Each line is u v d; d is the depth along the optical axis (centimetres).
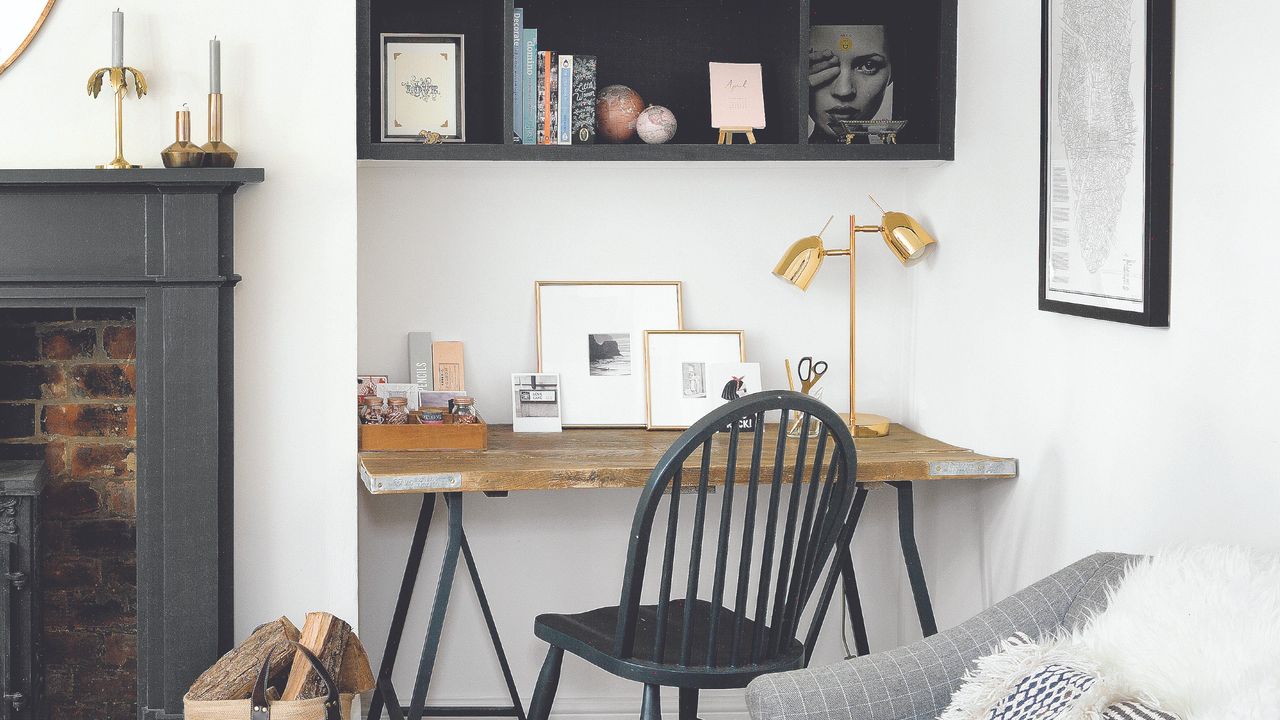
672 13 305
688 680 214
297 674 232
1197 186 189
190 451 248
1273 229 171
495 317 306
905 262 291
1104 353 218
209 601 251
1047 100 234
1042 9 235
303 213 258
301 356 260
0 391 279
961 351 282
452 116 287
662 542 315
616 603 314
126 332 283
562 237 307
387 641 304
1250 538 177
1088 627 165
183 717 251
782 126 298
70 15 245
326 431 262
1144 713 138
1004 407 260
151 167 250
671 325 309
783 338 317
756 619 220
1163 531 199
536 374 301
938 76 285
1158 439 201
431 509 280
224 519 253
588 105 286
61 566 284
